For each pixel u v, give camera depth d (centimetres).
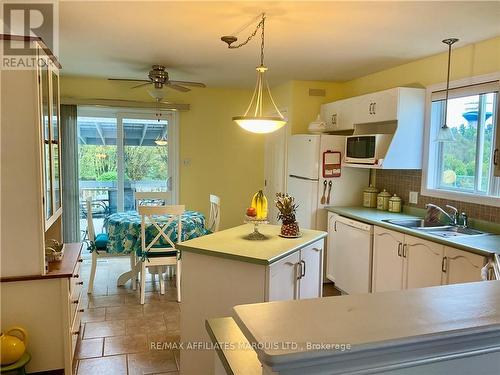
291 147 498
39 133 238
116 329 334
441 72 362
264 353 71
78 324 302
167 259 392
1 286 244
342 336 77
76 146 529
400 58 382
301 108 509
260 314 86
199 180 588
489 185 320
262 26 290
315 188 449
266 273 228
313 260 288
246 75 481
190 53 376
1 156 235
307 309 89
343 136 453
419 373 81
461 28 288
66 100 515
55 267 264
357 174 463
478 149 330
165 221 405
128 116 559
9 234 241
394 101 373
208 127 585
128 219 409
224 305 244
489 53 314
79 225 539
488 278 234
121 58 400
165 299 403
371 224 368
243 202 610
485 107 324
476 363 84
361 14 262
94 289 431
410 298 96
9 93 231
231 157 598
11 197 239
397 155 377
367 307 91
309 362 72
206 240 270
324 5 247
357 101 431
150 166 575
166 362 283
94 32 312
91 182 557
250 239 274
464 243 270
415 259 312
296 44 338
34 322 251
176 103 562
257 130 288
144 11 263
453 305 92
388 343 75
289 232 283
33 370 253
